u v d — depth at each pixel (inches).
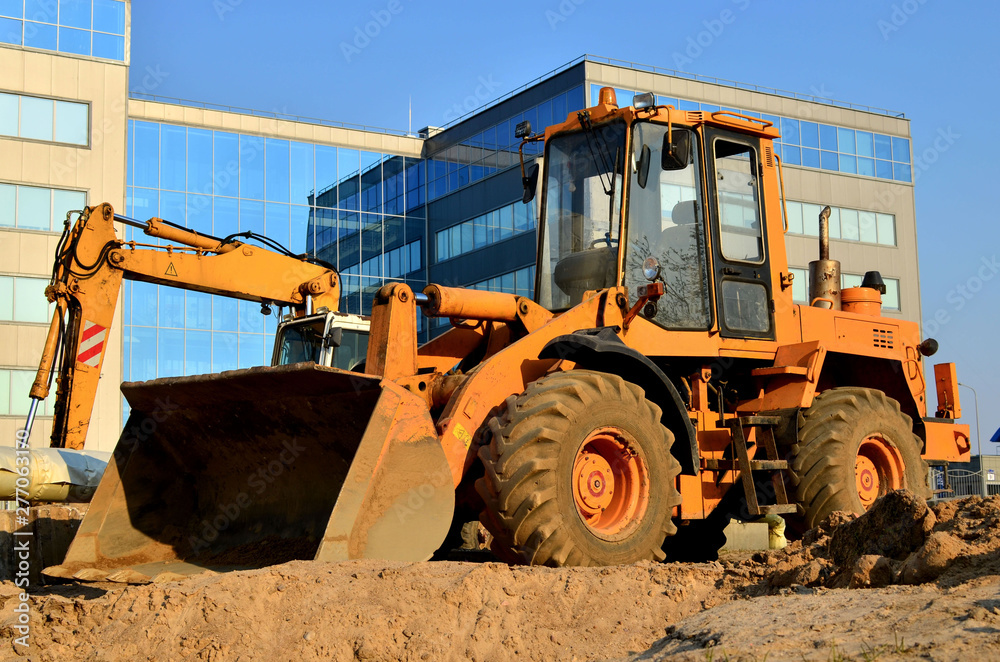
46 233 936.9
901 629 123.8
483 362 221.8
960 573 148.4
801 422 271.7
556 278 270.5
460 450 210.4
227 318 1146.0
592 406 212.7
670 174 267.9
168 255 355.9
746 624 138.3
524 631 154.2
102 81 975.0
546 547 198.2
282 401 208.5
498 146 1119.0
